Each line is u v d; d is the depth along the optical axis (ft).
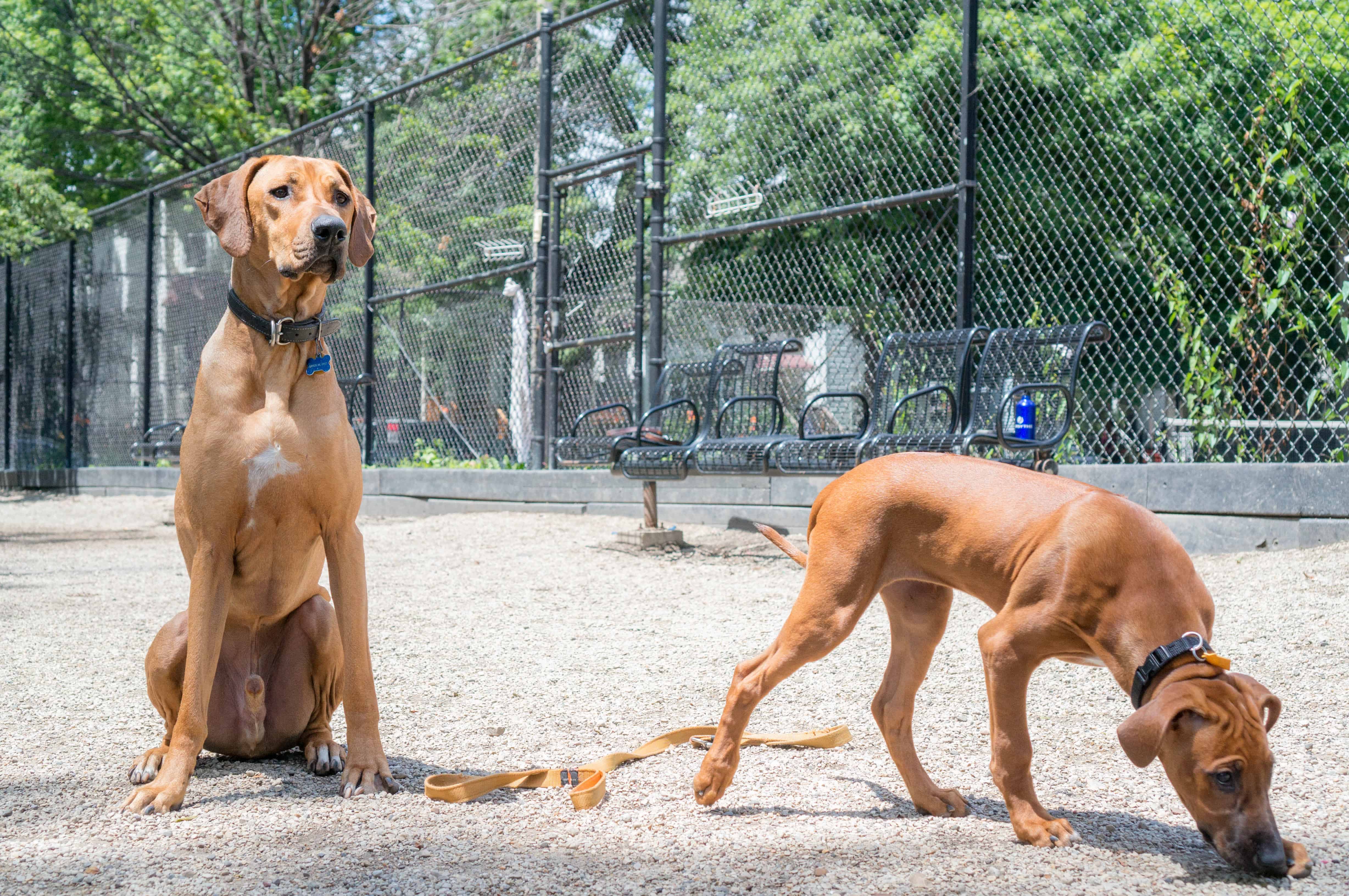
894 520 9.41
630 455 26.17
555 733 12.75
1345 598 17.21
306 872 8.29
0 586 24.41
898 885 7.92
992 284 28.40
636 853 8.75
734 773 9.97
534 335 34.30
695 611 20.11
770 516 28.55
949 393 21.43
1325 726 12.14
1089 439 26.32
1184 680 8.05
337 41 78.23
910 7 27.78
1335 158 22.93
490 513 34.27
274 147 44.45
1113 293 28.48
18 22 73.77
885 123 28.17
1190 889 7.87
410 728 13.03
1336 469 20.21
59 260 56.70
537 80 35.04
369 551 29.07
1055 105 27.81
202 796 10.44
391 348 40.37
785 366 28.53
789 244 30.78
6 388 60.59
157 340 50.37
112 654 17.17
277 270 10.59
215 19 75.20
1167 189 24.88
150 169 82.12
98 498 50.26
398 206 39.93
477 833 9.30
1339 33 23.35
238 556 10.69
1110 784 10.62
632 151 30.91
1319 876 8.14
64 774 11.12
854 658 16.20
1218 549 21.62
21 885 8.05
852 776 11.05
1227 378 23.68
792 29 29.78
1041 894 7.74
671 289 32.83
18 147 75.56
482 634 18.51
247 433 10.34
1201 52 24.72
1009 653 8.75
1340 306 22.62
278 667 11.50
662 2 30.76
